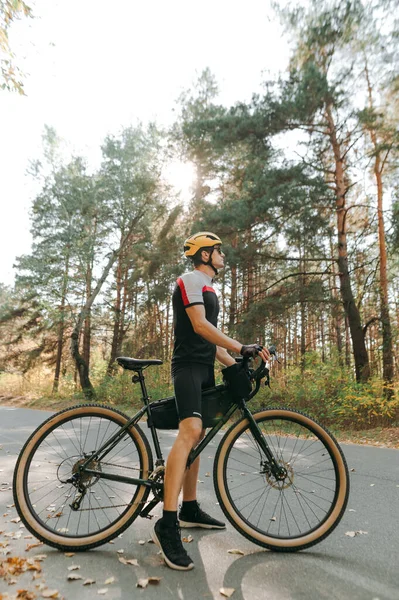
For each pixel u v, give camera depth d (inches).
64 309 944.9
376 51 534.0
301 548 104.8
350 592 84.4
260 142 590.2
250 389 110.0
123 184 877.2
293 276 634.2
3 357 1191.6
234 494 147.8
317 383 472.7
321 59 568.4
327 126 583.8
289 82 567.8
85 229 957.2
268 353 106.6
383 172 617.9
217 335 104.7
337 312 568.7
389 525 124.8
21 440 303.0
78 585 87.7
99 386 780.6
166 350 770.2
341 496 107.7
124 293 1067.9
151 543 110.1
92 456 112.0
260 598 82.3
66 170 920.9
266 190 564.7
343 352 564.1
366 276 628.1
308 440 113.0
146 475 110.1
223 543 109.5
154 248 848.9
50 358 1208.2
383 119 531.2
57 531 108.1
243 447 113.2
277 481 113.9
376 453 252.2
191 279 109.5
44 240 963.3
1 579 90.0
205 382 111.4
